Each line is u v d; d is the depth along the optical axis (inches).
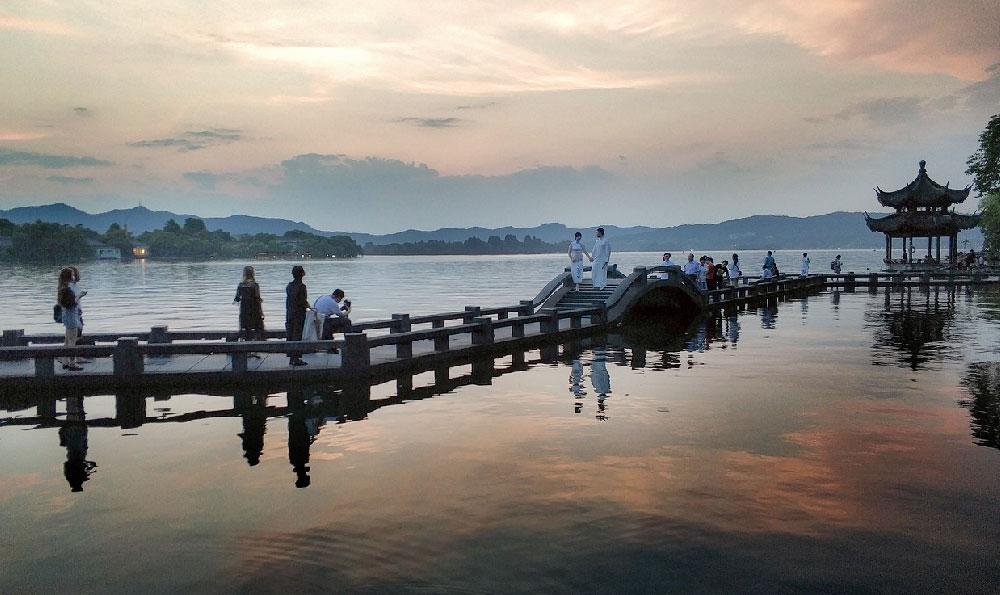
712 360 689.0
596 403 485.1
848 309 1282.0
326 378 568.7
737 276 1569.9
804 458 348.5
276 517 273.6
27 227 6437.0
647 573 225.6
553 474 324.2
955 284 1946.4
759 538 252.2
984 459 345.7
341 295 686.5
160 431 415.2
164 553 242.4
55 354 540.1
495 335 825.5
